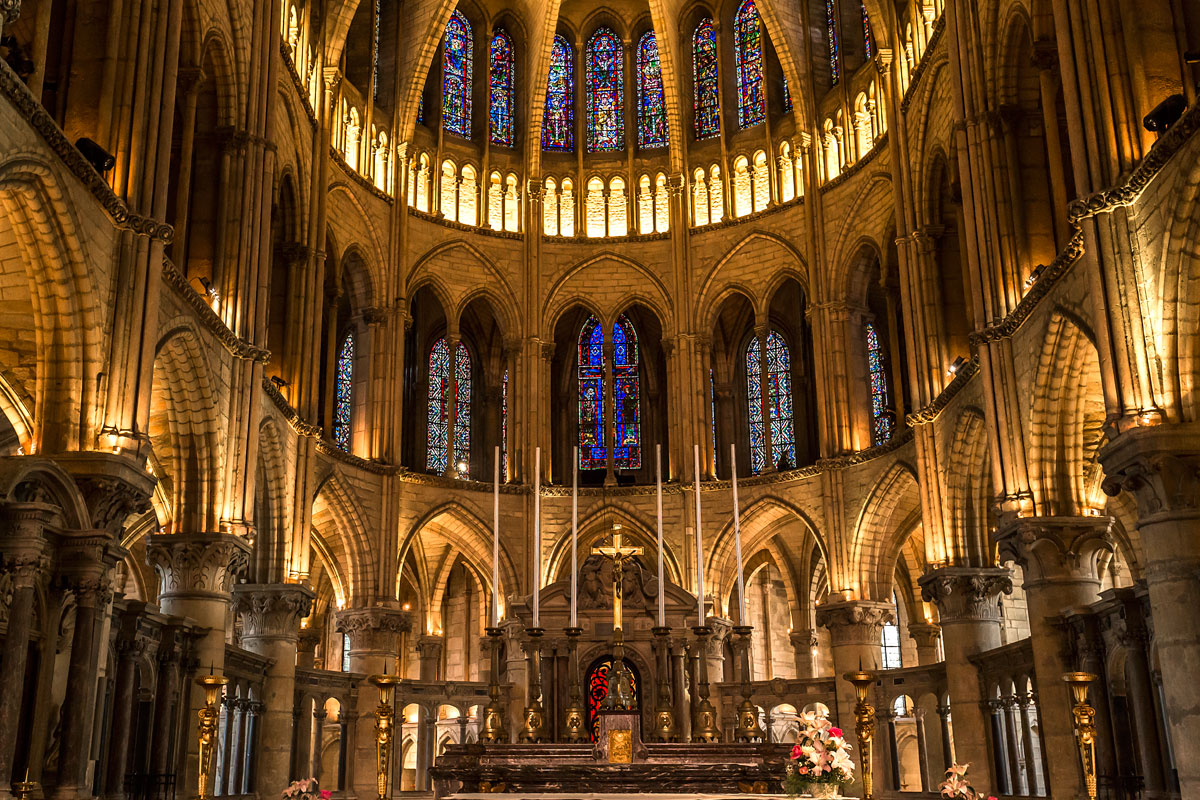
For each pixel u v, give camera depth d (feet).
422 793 138.21
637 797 56.90
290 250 131.34
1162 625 70.08
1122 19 79.51
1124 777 87.25
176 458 97.86
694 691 78.33
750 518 152.46
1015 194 105.29
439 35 159.63
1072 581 93.20
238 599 119.14
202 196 107.34
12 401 83.82
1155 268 73.67
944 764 126.82
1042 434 95.50
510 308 163.43
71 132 79.15
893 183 134.21
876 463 140.26
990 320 103.76
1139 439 70.69
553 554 153.38
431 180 163.94
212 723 57.06
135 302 77.10
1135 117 77.61
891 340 145.28
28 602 60.95
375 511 144.36
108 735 83.41
